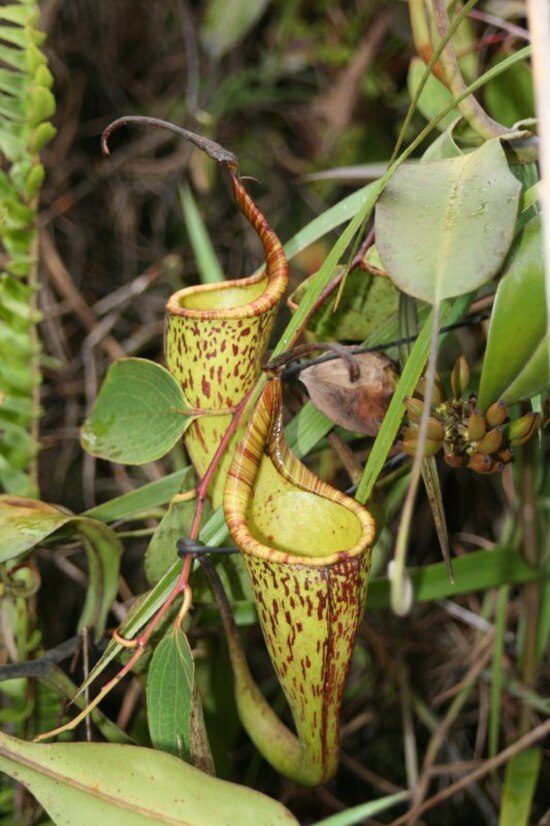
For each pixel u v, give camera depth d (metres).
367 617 1.29
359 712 1.30
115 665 1.08
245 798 0.81
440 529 0.85
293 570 0.81
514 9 1.06
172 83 1.74
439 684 1.28
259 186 1.71
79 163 1.66
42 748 0.82
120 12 1.70
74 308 1.39
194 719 0.86
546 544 1.01
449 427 0.86
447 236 0.80
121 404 0.89
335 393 0.88
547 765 1.18
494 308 0.82
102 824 0.81
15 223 0.95
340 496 0.84
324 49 1.62
